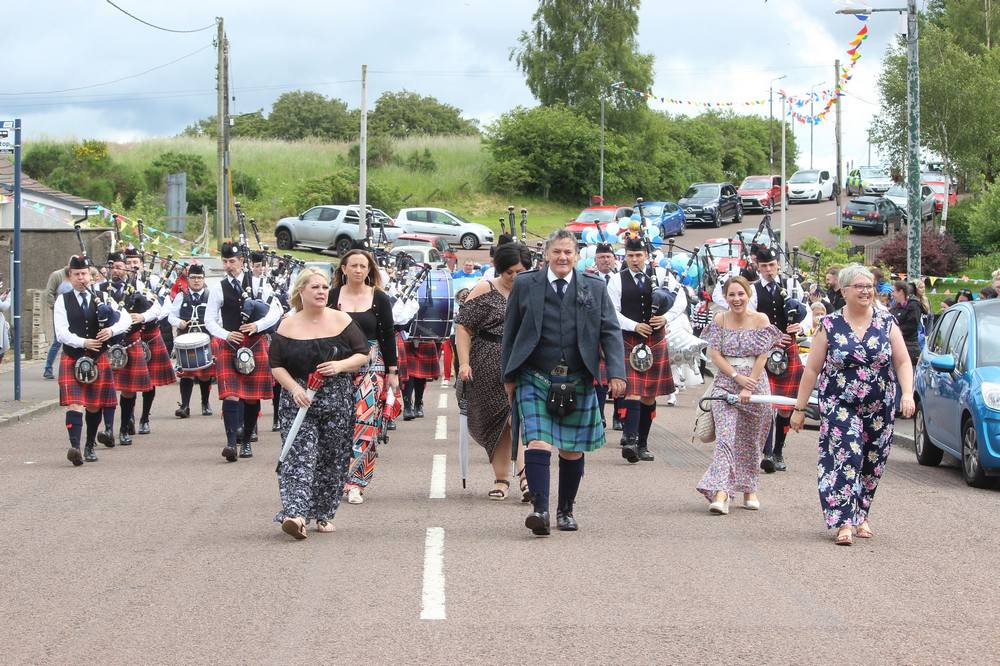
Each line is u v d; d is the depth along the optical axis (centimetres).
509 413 888
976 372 1045
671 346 1605
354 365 757
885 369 762
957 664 499
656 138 6794
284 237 4162
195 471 1054
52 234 2498
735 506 886
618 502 896
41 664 500
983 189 4075
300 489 739
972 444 1020
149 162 5388
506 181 6147
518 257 886
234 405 1106
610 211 4081
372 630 546
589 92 6725
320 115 8450
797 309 1089
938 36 4191
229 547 727
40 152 5116
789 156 9194
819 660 503
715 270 1820
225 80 3541
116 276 1377
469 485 966
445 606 586
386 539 748
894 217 4375
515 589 620
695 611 579
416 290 1296
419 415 1459
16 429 1393
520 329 757
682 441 1280
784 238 3528
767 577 652
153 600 602
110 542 746
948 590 629
